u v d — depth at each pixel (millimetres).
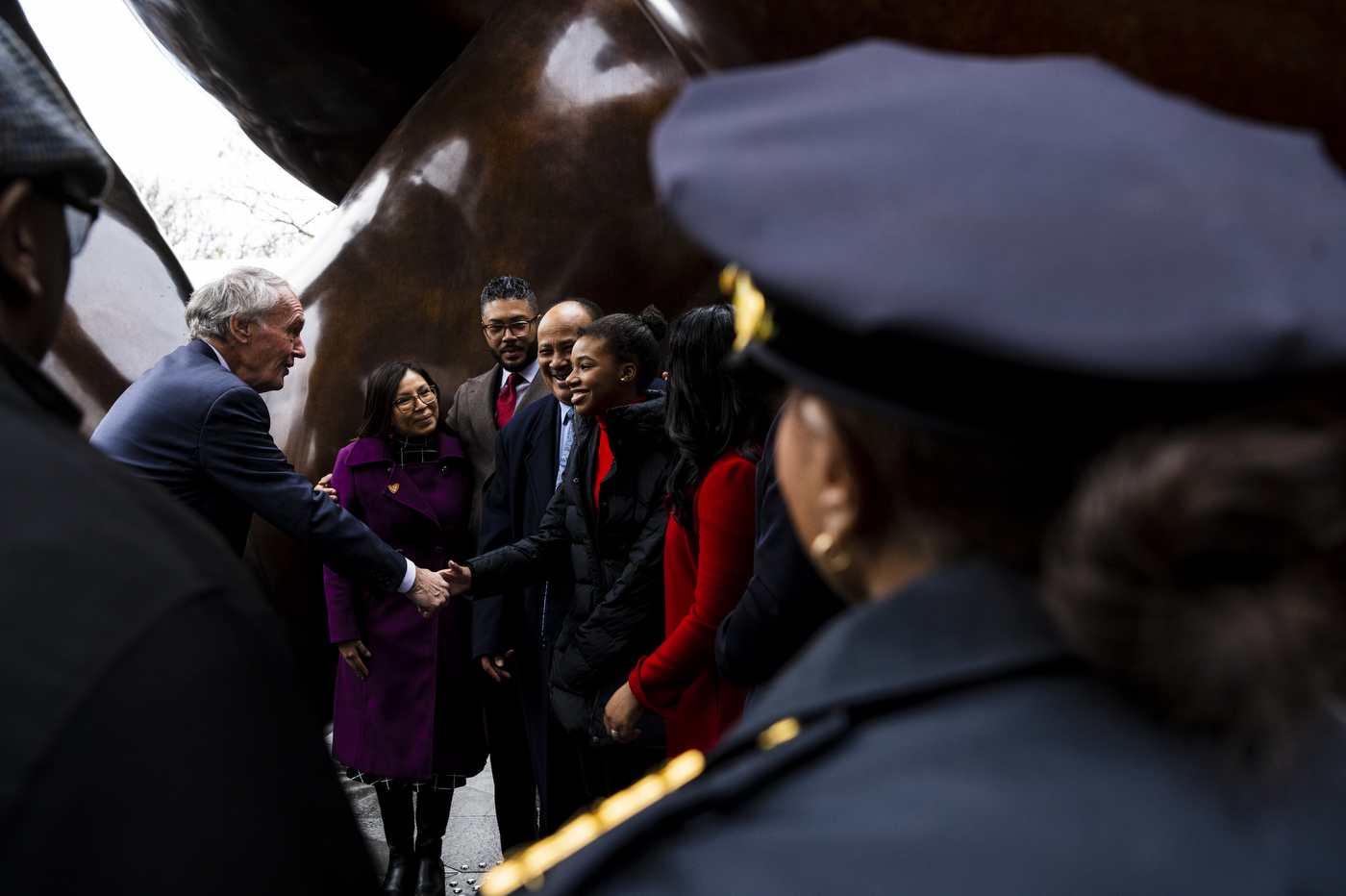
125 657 545
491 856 3152
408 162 3582
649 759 2285
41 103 683
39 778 515
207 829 548
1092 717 404
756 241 411
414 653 2814
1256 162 409
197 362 2436
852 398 445
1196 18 1056
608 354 2258
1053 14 1116
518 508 2762
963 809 378
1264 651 369
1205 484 371
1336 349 370
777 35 1300
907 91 429
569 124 3449
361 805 3643
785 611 1544
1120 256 372
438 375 3432
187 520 667
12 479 576
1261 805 383
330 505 2484
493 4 4184
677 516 2023
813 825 390
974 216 383
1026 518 442
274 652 634
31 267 701
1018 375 403
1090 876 361
